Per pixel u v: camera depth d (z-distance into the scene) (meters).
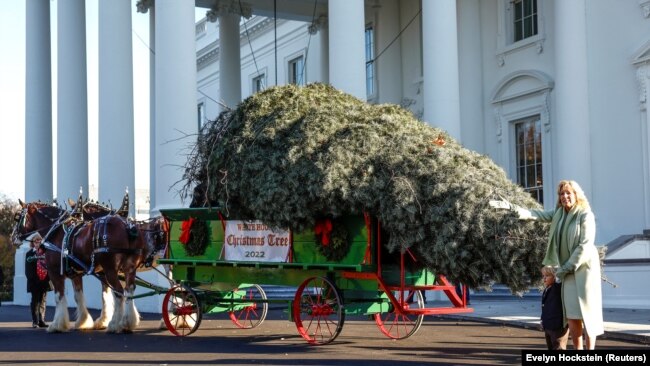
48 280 15.54
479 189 9.30
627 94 18.02
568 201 7.80
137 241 13.58
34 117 25.70
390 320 14.95
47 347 11.59
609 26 18.45
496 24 22.42
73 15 23.70
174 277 13.09
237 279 12.02
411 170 9.77
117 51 19.91
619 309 15.90
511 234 8.84
